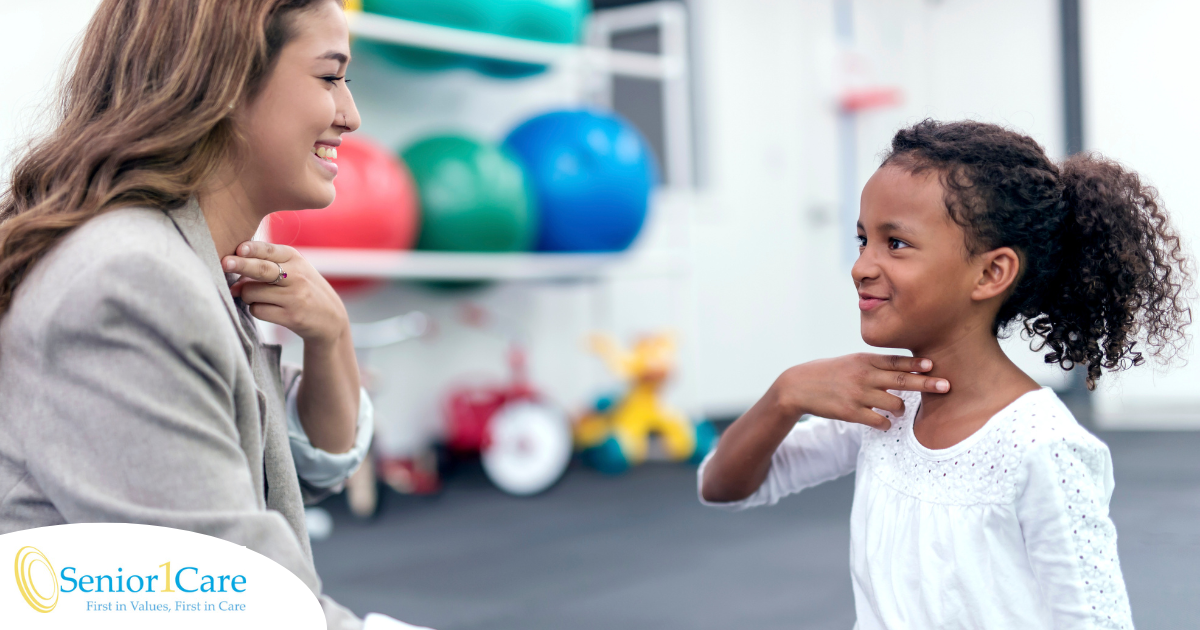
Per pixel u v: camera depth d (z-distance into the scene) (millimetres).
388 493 3660
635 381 4117
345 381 918
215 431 596
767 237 5480
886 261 779
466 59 3689
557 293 4633
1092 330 831
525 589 2307
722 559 2539
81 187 651
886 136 5516
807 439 946
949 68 5504
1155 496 3145
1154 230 865
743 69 5371
